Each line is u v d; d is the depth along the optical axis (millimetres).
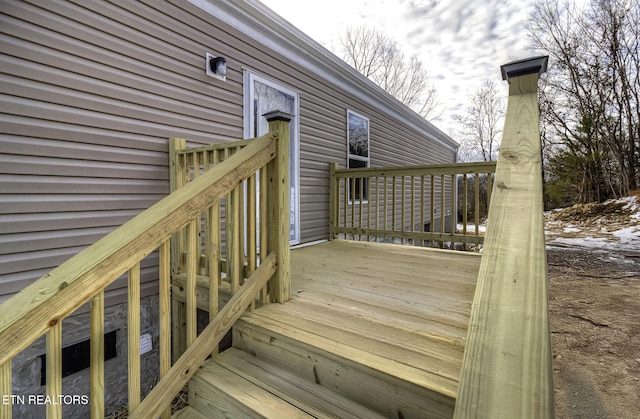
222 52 3289
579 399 1530
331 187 4777
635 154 9086
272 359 1555
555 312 2592
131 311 1244
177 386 1416
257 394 1326
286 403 1264
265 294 1888
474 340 716
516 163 1312
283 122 1905
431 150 9547
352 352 1310
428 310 1785
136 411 1276
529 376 613
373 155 6391
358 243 4340
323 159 4914
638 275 3584
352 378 1265
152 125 2695
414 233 3773
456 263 3047
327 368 1342
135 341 1264
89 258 1113
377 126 6504
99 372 1137
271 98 3914
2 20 1910
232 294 1765
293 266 2932
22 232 2018
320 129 4832
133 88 2561
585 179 10000
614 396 1541
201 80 3084
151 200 2691
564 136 10367
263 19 3668
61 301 1007
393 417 1153
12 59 1952
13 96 1959
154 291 2717
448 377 1121
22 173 2010
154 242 1297
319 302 1930
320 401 1273
